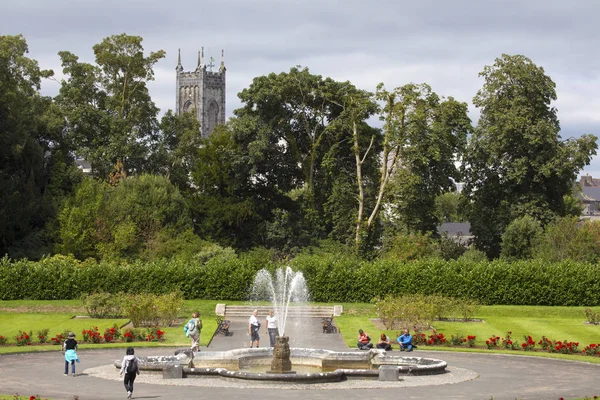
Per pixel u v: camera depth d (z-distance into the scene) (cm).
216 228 9175
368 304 6662
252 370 3597
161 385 3133
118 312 5819
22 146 8025
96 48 10050
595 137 8581
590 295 6606
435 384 3244
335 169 9125
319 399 2858
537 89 8744
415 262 6825
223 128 11525
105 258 7644
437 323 5575
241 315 6269
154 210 8500
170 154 11006
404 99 8188
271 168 9250
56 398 2820
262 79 8962
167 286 6788
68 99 9938
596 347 4250
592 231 7762
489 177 9038
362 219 8650
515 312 6275
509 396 2988
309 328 5528
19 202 7981
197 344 4097
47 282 6619
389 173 8488
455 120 8462
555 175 8731
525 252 8025
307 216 8931
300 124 9325
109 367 3622
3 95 7825
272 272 6881
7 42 9075
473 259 7906
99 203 7988
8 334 4903
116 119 9694
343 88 9019
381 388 3128
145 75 10156
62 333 4756
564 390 3142
